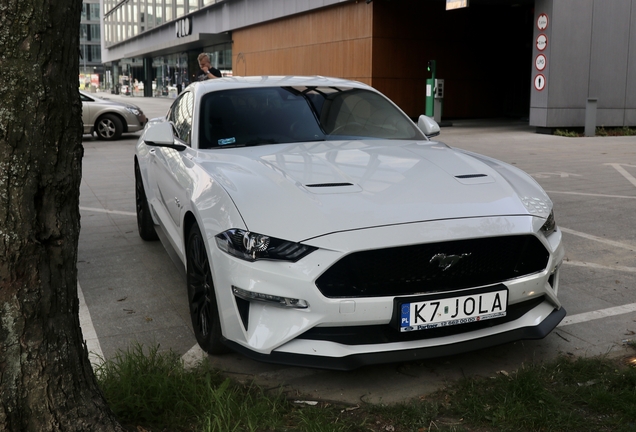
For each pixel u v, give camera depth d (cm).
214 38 3108
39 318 204
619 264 486
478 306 282
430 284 278
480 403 266
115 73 6669
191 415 258
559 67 1573
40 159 198
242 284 274
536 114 1619
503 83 2278
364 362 268
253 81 459
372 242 268
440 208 291
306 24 2317
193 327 337
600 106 1630
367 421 259
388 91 2052
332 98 445
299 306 268
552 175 931
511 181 337
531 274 296
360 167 336
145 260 502
